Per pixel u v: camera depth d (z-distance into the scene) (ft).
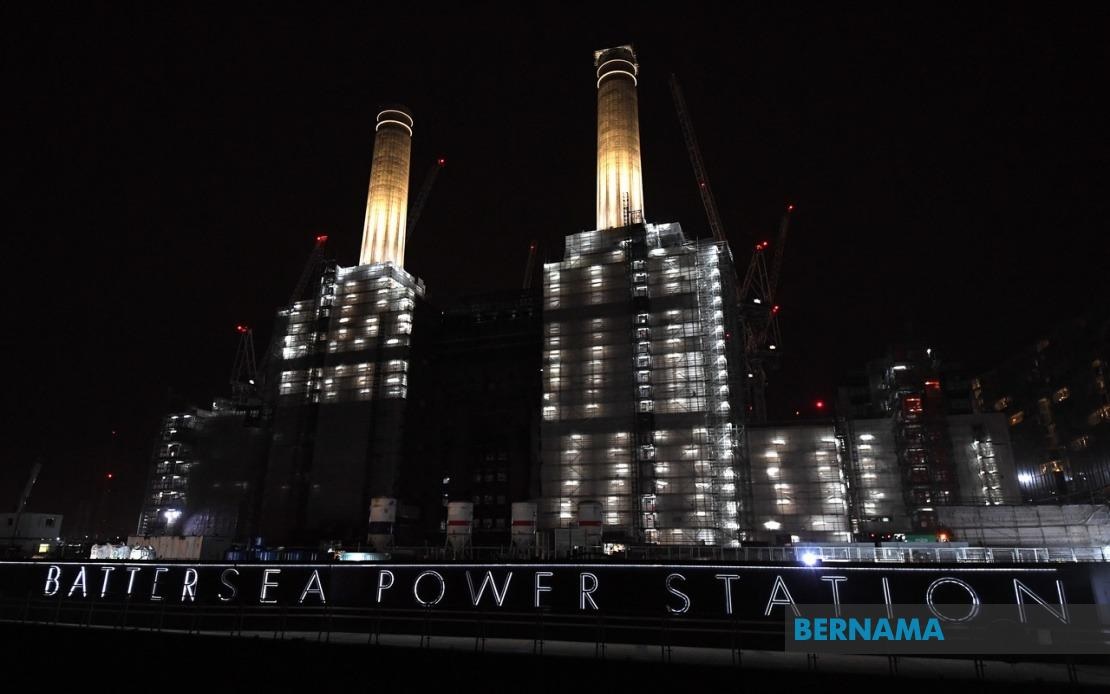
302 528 429.79
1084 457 403.95
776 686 84.74
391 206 509.35
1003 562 133.28
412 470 434.30
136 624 168.55
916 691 82.38
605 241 396.57
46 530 378.73
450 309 508.12
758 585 141.69
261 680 102.63
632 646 131.54
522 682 91.09
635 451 345.72
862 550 177.99
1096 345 393.09
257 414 509.35
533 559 166.61
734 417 388.78
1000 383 513.45
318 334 470.39
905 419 386.73
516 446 441.68
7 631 122.21
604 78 465.06
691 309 363.15
